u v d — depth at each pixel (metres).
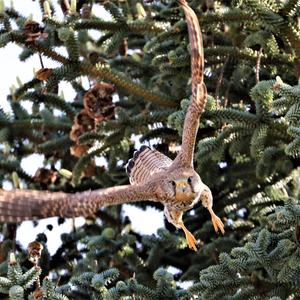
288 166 14.91
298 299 12.70
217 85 14.48
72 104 17.12
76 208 9.52
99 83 15.04
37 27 14.51
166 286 13.16
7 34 14.50
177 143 15.55
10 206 9.33
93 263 14.73
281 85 12.20
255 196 15.51
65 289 13.50
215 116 13.80
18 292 12.50
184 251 15.82
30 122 16.31
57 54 14.80
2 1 14.70
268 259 12.23
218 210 15.82
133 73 16.62
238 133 13.92
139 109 16.44
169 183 10.37
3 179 16.14
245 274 13.00
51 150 16.14
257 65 14.28
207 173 15.12
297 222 11.89
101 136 15.16
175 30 14.75
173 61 14.47
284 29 13.89
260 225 14.64
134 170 11.20
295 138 12.35
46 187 16.47
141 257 15.95
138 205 16.67
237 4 13.78
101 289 13.13
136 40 17.28
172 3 15.82
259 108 13.75
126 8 16.12
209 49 14.98
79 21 15.16
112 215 16.52
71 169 16.86
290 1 13.69
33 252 13.10
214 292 12.50
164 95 15.31
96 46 16.56
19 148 16.81
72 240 16.28
